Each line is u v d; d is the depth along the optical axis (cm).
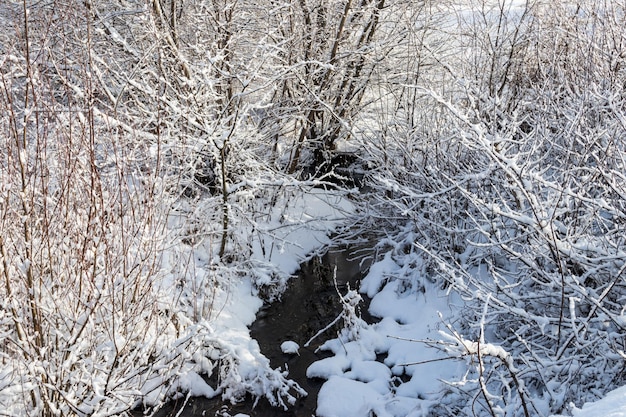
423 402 502
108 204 438
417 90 793
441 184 632
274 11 780
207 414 524
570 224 471
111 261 424
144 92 660
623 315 408
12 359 404
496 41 750
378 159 774
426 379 543
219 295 660
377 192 812
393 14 997
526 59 769
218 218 716
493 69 746
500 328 549
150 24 664
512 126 593
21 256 393
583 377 445
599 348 445
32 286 393
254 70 688
